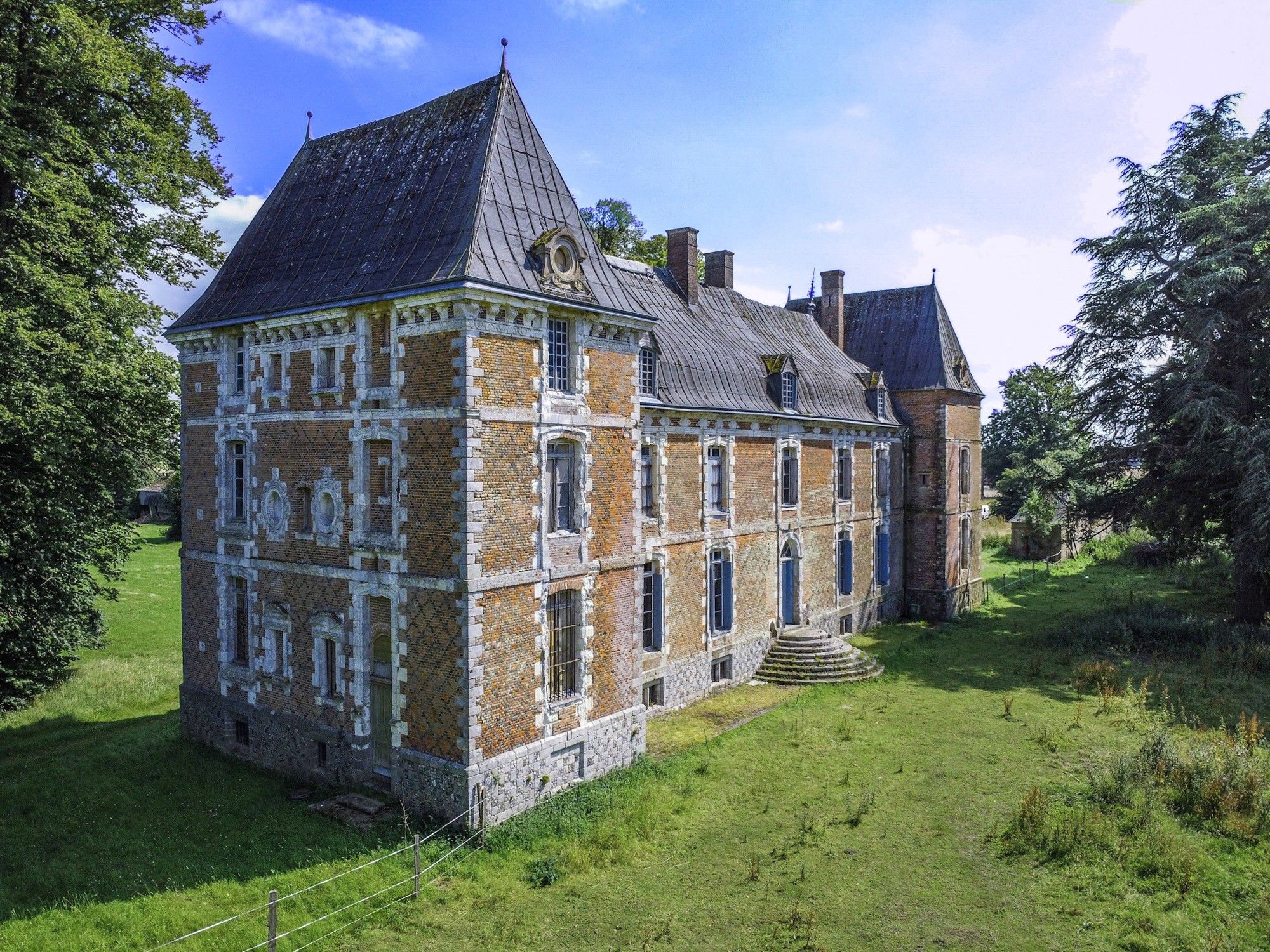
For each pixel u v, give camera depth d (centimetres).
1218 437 3161
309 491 1938
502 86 1905
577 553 1853
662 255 4725
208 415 2172
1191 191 3272
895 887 1444
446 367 1623
